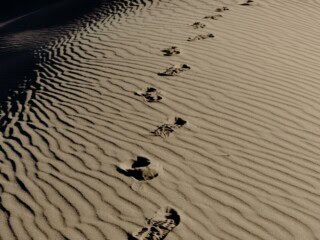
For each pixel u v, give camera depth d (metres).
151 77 6.48
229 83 6.00
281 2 9.59
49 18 14.60
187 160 4.32
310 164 4.14
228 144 4.57
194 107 5.44
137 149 4.62
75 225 3.51
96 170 4.30
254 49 7.13
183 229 3.34
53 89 6.92
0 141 5.40
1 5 22.56
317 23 8.39
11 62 9.96
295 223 3.33
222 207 3.58
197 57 7.00
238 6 9.52
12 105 6.78
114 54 7.84
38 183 4.21
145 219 3.50
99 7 12.89
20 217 3.71
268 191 3.76
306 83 5.92
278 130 4.80
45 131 5.42
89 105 5.95
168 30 8.58
